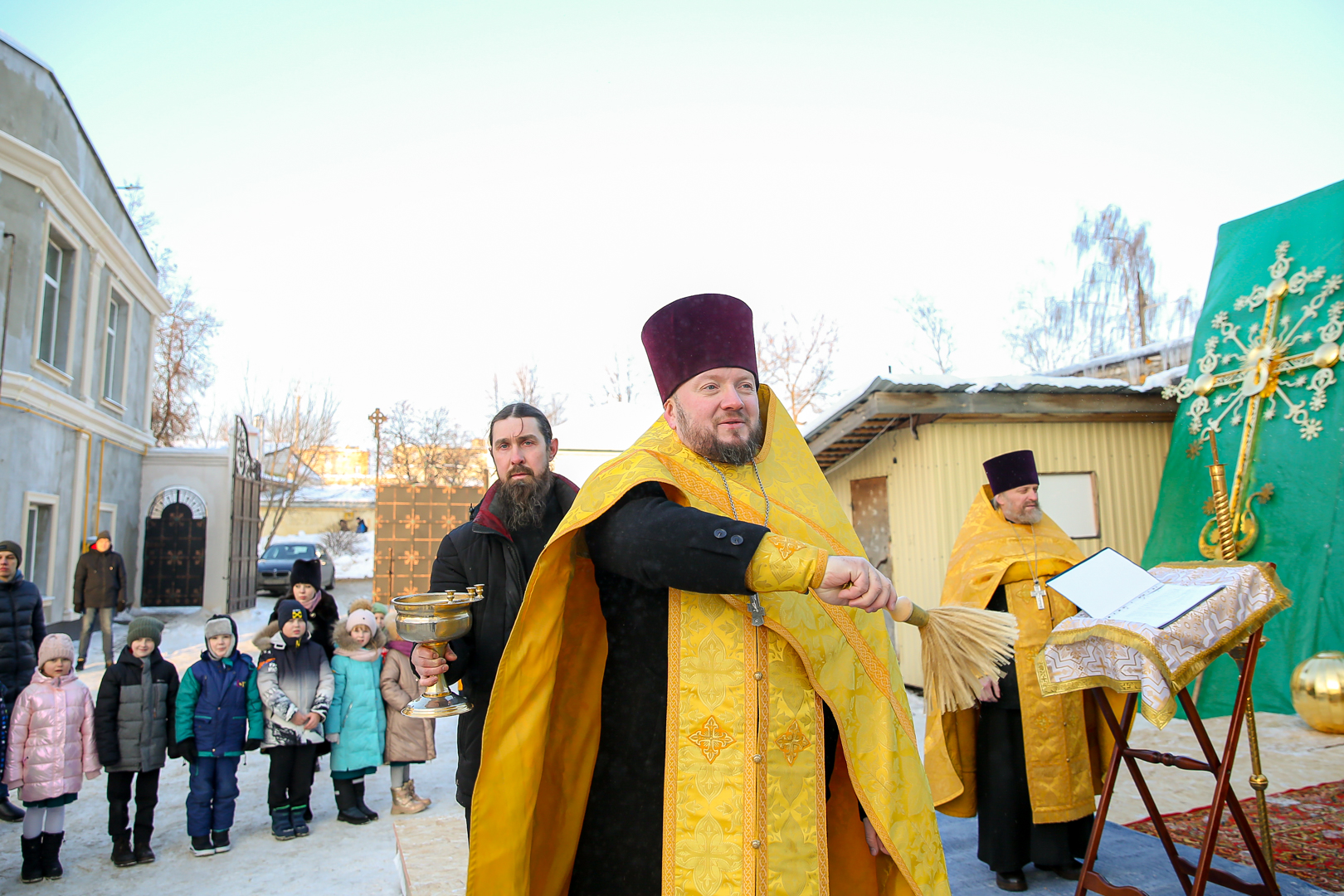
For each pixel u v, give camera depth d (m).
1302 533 7.00
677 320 1.81
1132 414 8.53
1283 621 6.98
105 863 4.77
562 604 1.70
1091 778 3.83
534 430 2.61
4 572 6.05
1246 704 3.05
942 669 1.80
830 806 1.83
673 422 1.84
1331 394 7.04
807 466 1.92
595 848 1.75
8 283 11.18
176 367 28.48
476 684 2.42
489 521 2.56
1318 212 7.55
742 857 1.57
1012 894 3.69
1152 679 2.70
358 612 5.62
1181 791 5.04
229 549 16.59
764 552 1.45
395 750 5.50
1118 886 3.30
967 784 3.94
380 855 4.80
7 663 5.93
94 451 14.41
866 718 1.74
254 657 10.96
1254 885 3.09
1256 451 7.45
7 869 4.71
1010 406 7.96
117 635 13.62
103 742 4.62
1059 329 22.64
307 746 5.25
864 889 1.80
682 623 1.70
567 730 1.78
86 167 14.27
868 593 1.43
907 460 8.41
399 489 15.33
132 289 16.53
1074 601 3.11
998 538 4.14
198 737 4.81
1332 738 6.09
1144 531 8.53
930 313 23.50
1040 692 3.78
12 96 11.95
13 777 4.50
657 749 1.74
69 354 13.51
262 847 4.98
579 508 1.69
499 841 1.56
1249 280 7.93
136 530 16.70
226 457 17.36
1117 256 22.34
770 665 1.66
